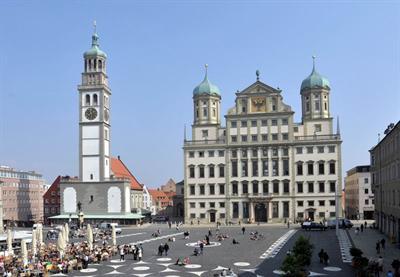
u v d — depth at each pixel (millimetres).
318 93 151625
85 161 152125
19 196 182750
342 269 57281
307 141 144375
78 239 101688
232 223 144500
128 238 101875
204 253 74438
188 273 56906
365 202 167000
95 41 156250
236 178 148750
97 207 150375
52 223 152375
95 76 153000
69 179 153625
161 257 70562
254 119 149250
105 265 63594
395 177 81125
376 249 71812
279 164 146125
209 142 152875
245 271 57625
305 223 115500
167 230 125188
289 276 41375
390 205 87812
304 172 144125
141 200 194500
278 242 88438
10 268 56969
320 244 83125
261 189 146875
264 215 146875
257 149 148000
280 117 147625
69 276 55656
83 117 152750
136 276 55344
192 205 151500
